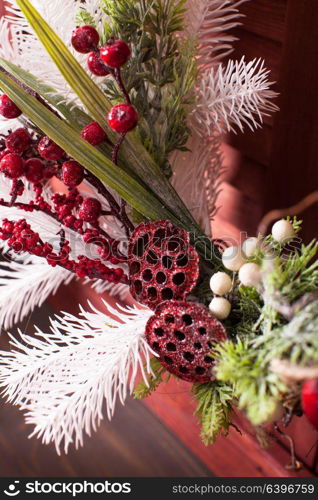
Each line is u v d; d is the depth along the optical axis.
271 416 0.36
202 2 0.48
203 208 0.54
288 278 0.38
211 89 0.49
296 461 0.40
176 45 0.47
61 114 0.46
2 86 0.41
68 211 0.45
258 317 0.41
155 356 0.46
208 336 0.40
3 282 0.56
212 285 0.40
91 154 0.42
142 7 0.44
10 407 0.67
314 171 0.53
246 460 0.57
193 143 0.53
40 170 0.43
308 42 0.50
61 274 0.57
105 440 0.63
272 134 0.56
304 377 0.33
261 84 0.48
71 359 0.46
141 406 0.66
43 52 0.46
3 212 0.50
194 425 0.60
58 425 0.44
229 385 0.42
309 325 0.34
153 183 0.45
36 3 0.46
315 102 0.51
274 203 0.58
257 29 0.54
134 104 0.47
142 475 0.60
